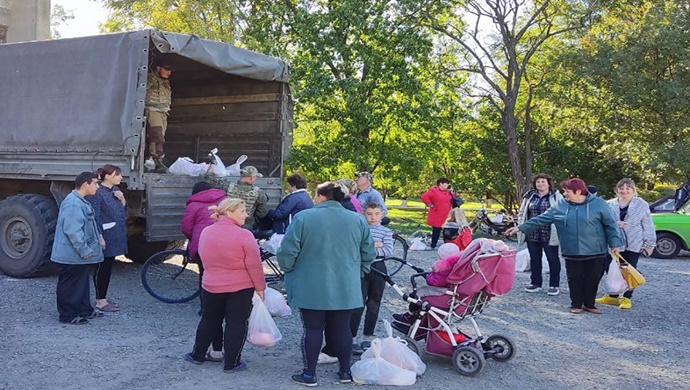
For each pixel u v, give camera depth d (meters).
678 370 5.81
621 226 8.57
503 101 26.16
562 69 23.94
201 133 10.66
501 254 5.46
